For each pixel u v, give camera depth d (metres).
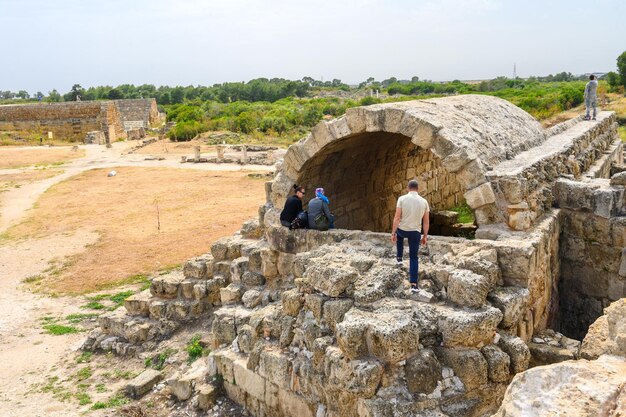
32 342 12.91
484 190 8.71
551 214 9.79
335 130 10.16
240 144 52.53
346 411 6.93
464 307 7.16
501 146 10.40
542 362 7.74
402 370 6.61
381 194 14.79
